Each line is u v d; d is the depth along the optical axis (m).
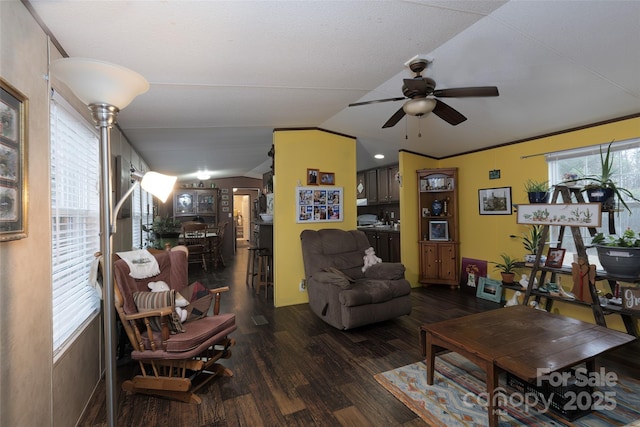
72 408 1.79
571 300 3.03
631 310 2.65
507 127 3.65
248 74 2.34
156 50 1.90
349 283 3.37
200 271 6.56
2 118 1.13
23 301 1.29
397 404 2.08
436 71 2.45
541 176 3.76
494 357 1.78
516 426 1.84
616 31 1.90
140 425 1.88
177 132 3.80
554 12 1.76
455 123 2.67
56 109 1.70
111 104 1.31
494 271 4.38
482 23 1.85
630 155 3.00
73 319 1.90
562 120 3.27
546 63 2.30
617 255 2.70
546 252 3.70
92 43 1.75
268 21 1.68
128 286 2.27
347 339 3.11
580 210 2.90
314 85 2.68
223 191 8.95
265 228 5.18
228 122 3.60
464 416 1.94
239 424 1.90
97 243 2.39
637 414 1.94
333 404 2.08
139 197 4.92
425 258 5.04
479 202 4.59
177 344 2.08
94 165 2.36
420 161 5.23
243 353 2.82
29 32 1.37
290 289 4.25
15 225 1.21
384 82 2.71
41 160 1.45
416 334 3.22
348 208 4.60
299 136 4.28
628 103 2.76
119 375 2.46
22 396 1.28
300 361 2.66
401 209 5.06
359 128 4.26
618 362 2.56
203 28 1.69
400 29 1.87
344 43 1.98
